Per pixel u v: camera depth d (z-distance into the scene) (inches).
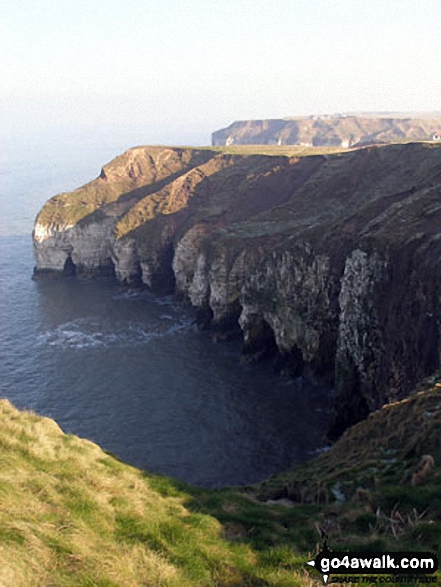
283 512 783.7
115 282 4788.4
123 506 668.7
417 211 2329.0
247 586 534.3
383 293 2166.6
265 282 3009.4
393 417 1187.9
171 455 2015.3
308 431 2197.3
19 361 2952.8
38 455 773.9
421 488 770.8
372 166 3754.9
